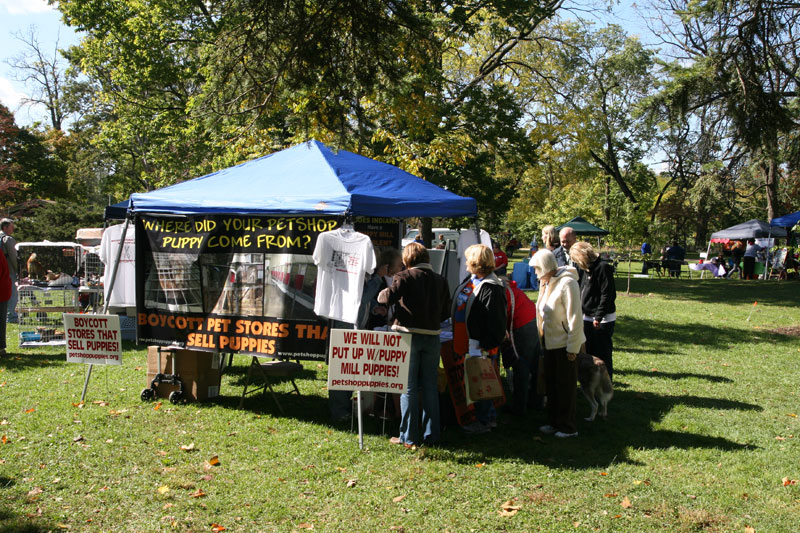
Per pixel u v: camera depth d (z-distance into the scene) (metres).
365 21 7.33
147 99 24.55
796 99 17.56
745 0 14.41
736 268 28.19
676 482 4.74
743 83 14.84
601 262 6.79
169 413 6.16
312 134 7.84
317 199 6.00
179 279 6.53
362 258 5.55
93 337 6.49
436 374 5.46
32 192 39.50
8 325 11.70
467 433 5.83
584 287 6.93
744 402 7.07
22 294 9.76
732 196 24.55
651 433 5.95
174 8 21.80
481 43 23.33
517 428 6.09
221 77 7.87
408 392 5.35
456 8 16.50
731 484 4.72
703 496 4.48
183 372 6.64
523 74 25.75
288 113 8.71
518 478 4.76
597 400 6.95
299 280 6.03
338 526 3.92
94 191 44.28
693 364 9.22
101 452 5.04
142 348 9.51
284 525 3.91
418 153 12.79
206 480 4.57
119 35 22.47
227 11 7.81
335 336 5.33
